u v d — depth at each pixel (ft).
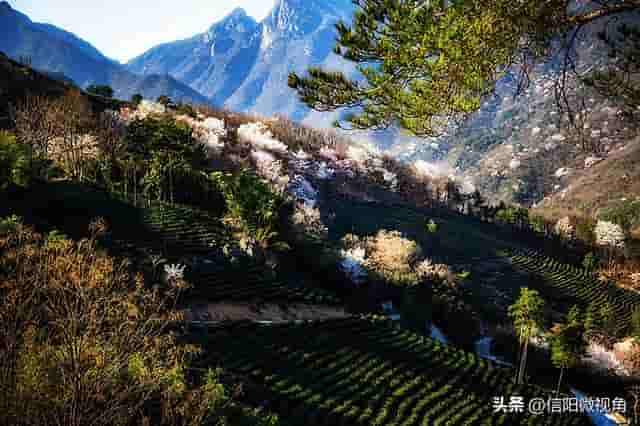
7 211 143.95
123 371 40.60
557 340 178.60
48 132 203.92
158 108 369.50
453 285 245.04
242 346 121.39
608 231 414.41
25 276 40.91
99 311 42.52
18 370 35.88
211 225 208.54
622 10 31.71
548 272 336.49
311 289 187.11
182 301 136.56
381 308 212.43
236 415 58.08
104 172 220.23
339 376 124.67
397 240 258.98
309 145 453.17
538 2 31.48
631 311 297.94
